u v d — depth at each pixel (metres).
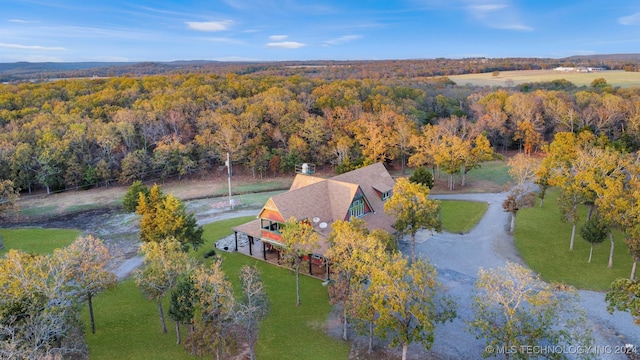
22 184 74.00
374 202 51.50
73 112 89.88
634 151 79.69
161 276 29.00
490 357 28.73
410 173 83.19
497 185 72.31
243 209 64.56
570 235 49.03
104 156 79.75
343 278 30.45
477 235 50.38
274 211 43.47
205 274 26.20
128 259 47.41
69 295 27.30
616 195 39.03
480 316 25.80
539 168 54.97
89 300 31.75
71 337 27.23
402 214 39.69
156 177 81.44
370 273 27.66
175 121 88.50
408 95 117.12
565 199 44.16
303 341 31.39
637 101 91.31
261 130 86.31
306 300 37.22
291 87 118.81
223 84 120.25
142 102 96.38
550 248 45.94
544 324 24.23
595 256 43.53
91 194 74.44
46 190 77.25
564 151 61.69
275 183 79.94
